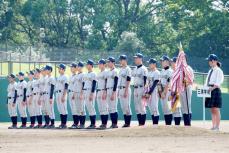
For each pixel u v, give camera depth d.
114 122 31.73
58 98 34.75
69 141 22.14
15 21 84.00
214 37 76.06
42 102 36.22
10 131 30.42
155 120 30.33
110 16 81.56
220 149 19.16
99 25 80.25
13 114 38.00
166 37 81.50
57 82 34.84
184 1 79.19
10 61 50.28
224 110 51.09
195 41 76.81
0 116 47.84
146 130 24.28
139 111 30.66
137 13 83.31
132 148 19.53
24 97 37.47
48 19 82.81
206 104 27.47
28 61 51.44
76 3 82.31
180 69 29.11
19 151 19.19
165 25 82.50
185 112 29.39
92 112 33.06
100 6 82.06
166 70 29.94
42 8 80.94
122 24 80.88
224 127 34.84
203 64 59.19
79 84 33.62
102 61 32.09
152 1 83.94
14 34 84.56
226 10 78.44
